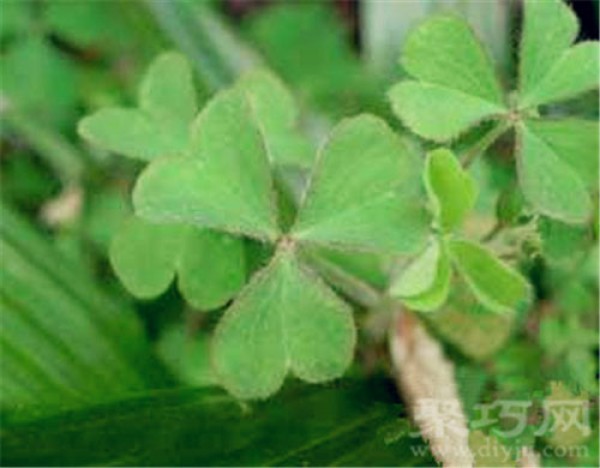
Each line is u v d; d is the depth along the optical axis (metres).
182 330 0.19
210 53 0.21
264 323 0.14
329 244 0.14
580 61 0.15
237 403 0.16
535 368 0.17
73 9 0.22
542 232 0.15
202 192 0.14
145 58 0.22
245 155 0.14
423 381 0.17
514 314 0.16
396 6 0.20
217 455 0.16
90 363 0.18
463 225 0.17
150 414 0.16
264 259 0.15
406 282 0.14
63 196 0.21
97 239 0.21
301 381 0.17
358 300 0.17
